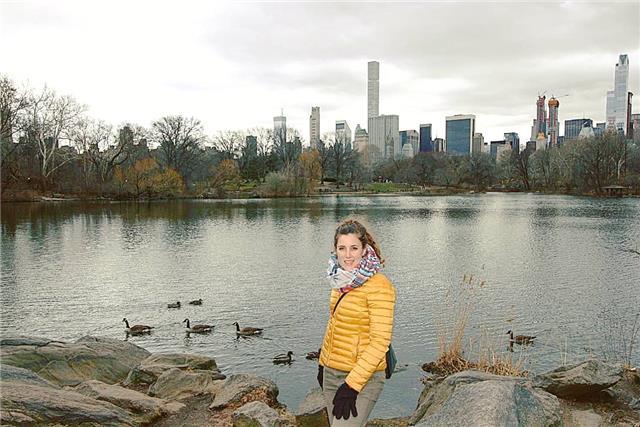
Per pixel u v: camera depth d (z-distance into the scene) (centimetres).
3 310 1809
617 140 10788
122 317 1714
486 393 441
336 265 388
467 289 2077
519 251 3089
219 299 1953
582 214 5616
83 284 2222
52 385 730
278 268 2600
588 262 2703
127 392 767
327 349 388
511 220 5025
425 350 1298
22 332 1562
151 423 711
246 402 779
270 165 11875
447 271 2469
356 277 368
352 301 370
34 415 601
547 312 1725
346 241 375
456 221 4988
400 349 1312
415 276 2352
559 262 2706
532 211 6122
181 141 9788
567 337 1445
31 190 7306
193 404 781
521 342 1380
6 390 636
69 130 7981
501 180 13500
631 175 9975
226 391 807
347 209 6688
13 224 4603
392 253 3033
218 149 11775
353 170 12675
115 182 8238
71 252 3105
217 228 4469
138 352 1061
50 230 4200
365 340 371
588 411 659
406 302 1855
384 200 8938
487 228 4356
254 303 1886
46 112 7562
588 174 9969
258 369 1213
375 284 367
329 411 387
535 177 12456
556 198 9162
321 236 3922
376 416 895
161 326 1603
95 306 1856
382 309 362
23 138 7431
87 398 682
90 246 3356
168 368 932
